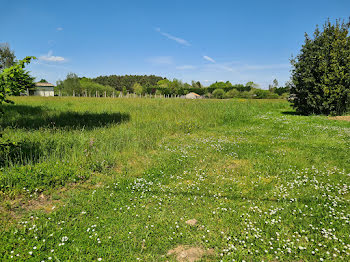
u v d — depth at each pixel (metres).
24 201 4.41
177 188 5.25
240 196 4.95
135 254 3.19
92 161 6.32
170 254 3.21
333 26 17.50
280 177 5.93
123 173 6.03
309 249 3.31
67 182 5.29
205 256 3.17
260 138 10.44
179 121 12.88
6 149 5.83
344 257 3.15
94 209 4.27
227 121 15.40
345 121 14.80
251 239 3.49
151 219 4.00
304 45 18.31
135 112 15.50
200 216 4.14
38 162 6.03
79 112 14.84
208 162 7.00
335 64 16.77
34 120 11.15
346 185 5.34
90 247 3.29
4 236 3.38
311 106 17.97
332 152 8.02
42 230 3.60
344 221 3.96
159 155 7.51
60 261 3.01
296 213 4.25
